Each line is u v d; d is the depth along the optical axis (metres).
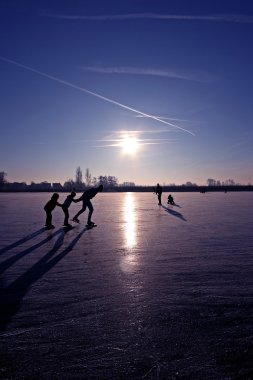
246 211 24.69
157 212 24.59
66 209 15.77
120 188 148.88
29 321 4.82
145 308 5.29
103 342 4.16
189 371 3.51
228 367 3.58
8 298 5.81
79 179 150.25
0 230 14.84
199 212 24.12
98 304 5.48
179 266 7.95
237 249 10.00
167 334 4.36
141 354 3.86
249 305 5.36
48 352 3.93
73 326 4.64
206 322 4.72
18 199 49.72
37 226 16.33
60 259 8.87
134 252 9.70
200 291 6.09
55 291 6.18
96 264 8.26
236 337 4.25
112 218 20.34
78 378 3.40
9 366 3.63
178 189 139.38
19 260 8.78
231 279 6.83
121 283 6.65
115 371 3.52
